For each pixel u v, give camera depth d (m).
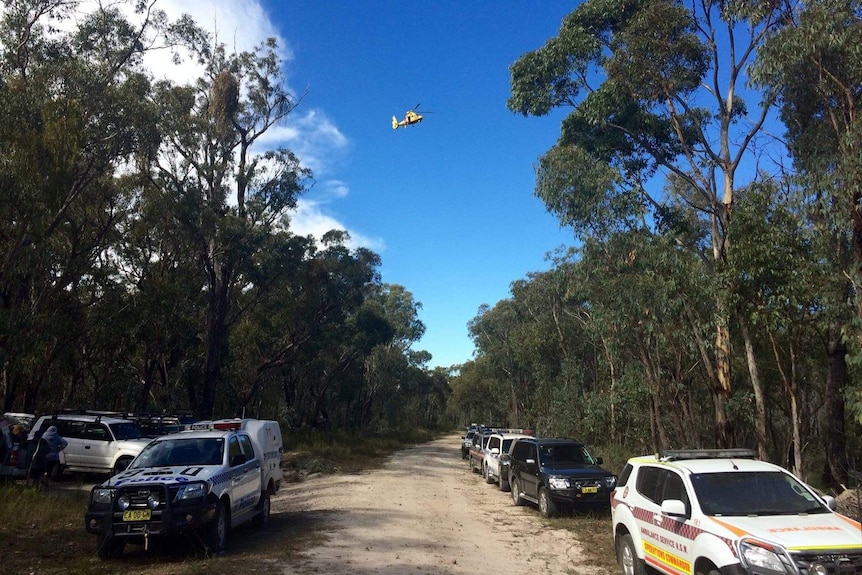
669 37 14.98
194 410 33.66
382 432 59.16
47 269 21.30
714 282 12.91
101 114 19.50
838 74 11.53
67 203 19.22
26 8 19.66
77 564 8.60
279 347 40.44
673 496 7.35
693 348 14.64
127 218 27.31
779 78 12.20
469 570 8.80
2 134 16.17
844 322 10.89
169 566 8.45
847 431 17.50
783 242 11.37
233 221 28.27
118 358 27.19
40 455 14.83
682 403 17.38
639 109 17.02
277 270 32.38
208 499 9.06
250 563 8.63
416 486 20.20
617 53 15.36
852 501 11.18
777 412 20.62
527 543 11.11
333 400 58.94
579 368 36.41
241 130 31.27
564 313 40.25
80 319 23.62
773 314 11.40
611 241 15.68
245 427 12.45
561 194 16.22
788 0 11.93
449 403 111.50
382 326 48.28
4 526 10.73
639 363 17.59
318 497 16.97
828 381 16.09
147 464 10.06
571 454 15.41
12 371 18.25
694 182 16.33
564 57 16.98
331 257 37.66
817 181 11.19
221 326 30.06
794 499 6.93
